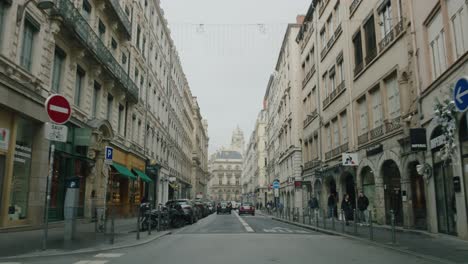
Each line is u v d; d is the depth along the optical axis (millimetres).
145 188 34094
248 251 10070
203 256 9172
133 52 28922
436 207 14305
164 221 18750
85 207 12781
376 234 15070
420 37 15594
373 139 20406
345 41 24844
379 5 19750
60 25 16719
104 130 22250
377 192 19688
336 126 27516
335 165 26391
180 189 58375
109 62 22375
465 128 12156
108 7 22578
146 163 33312
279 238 13914
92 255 9336
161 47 40375
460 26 12633
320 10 31297
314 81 33281
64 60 17922
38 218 15406
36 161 15570
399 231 16375
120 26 24781
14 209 14414
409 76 16516
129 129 28094
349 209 20391
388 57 18688
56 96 9367
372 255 9586
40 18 15539
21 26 14070
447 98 12977
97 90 22172
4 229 13320
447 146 12875
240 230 18453
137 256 9211
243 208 46875
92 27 21016
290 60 43844
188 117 70062
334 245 11758
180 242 12523
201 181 98625
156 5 36781
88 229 12586
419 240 12734
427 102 14828
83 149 19969
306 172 36531
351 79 23891
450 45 13297
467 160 12102
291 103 43219
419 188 16172
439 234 13859
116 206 14328
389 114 18938
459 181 12430
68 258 8805
